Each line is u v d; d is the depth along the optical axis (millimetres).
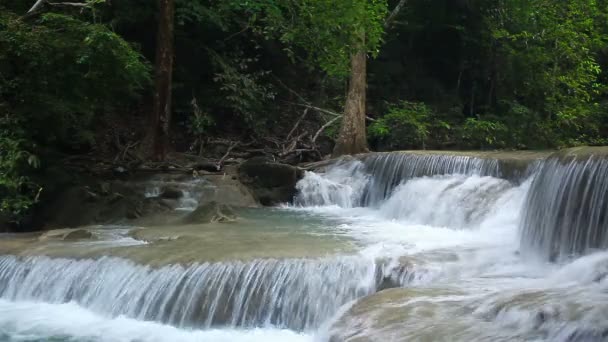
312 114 22438
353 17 15938
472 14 24688
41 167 13555
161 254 8641
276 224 11891
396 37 25812
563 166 8625
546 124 21562
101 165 15367
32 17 13469
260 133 20562
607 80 25344
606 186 7844
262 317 7586
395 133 20828
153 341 7156
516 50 23109
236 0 19297
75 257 8867
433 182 12906
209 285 7742
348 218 13047
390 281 7672
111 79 13477
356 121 18672
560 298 5773
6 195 11625
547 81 22109
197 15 19172
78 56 12469
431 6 25125
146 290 7984
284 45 22641
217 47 21156
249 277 7773
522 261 8352
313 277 7742
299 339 7176
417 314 5770
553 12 22172
